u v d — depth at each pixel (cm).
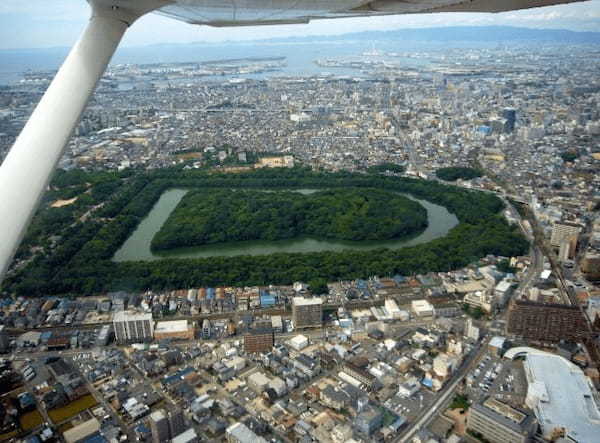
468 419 15812
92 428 15938
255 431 15712
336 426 15662
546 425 15250
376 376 18300
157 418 15362
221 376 18388
